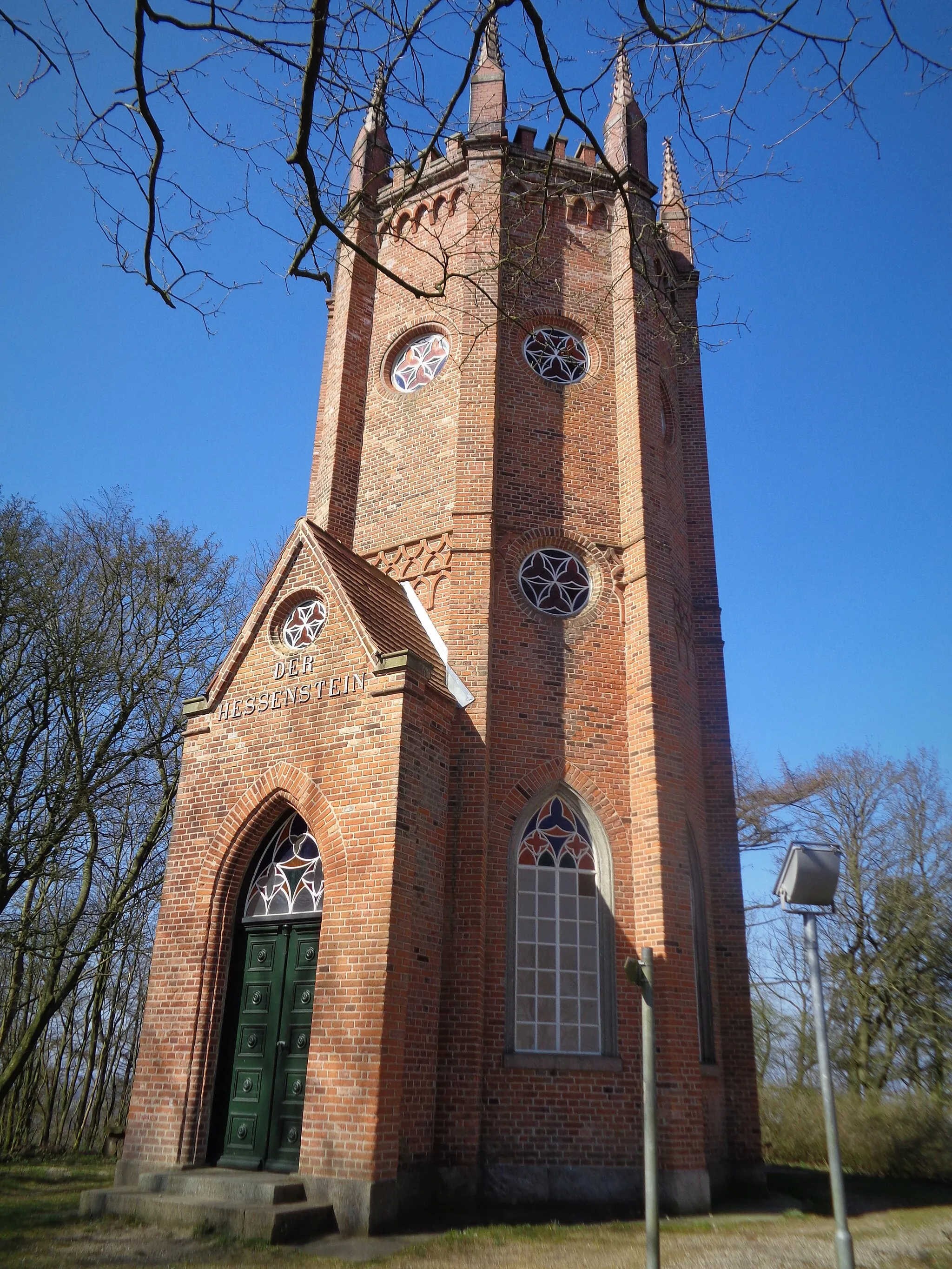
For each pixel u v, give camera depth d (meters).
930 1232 11.38
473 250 17.62
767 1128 23.56
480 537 15.70
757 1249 9.70
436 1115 11.99
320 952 11.83
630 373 17.66
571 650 15.58
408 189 8.60
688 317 20.97
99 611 24.06
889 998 31.05
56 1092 27.80
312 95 6.57
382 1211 10.22
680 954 13.71
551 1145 12.48
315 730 13.30
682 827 14.65
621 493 17.06
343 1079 10.91
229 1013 12.99
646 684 15.26
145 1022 13.20
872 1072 30.50
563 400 17.56
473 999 12.54
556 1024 13.27
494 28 8.93
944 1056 29.27
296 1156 11.51
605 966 13.80
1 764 20.22
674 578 17.78
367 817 12.23
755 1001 35.00
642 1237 10.34
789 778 36.62
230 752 14.16
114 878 25.64
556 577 16.25
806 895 8.12
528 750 14.61
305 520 15.12
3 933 19.39
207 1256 9.02
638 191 19.28
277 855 13.62
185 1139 12.08
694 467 19.92
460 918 12.98
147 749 23.34
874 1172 20.86
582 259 18.78
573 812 14.67
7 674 21.02
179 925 13.55
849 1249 7.16
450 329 17.98
